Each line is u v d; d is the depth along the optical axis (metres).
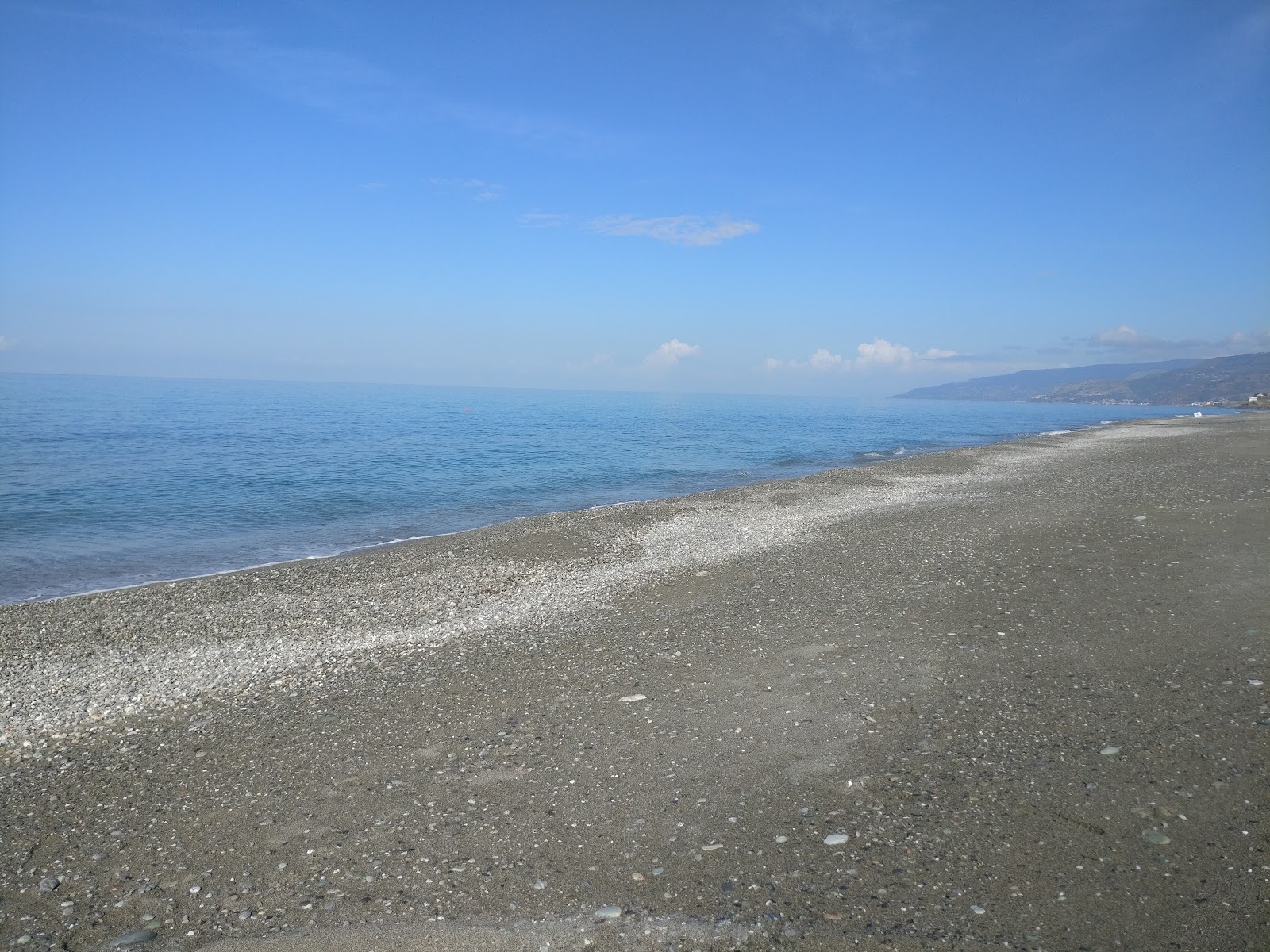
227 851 5.08
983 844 4.68
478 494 26.70
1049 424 83.31
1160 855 4.43
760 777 5.77
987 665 7.82
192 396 113.31
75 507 21.61
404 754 6.51
